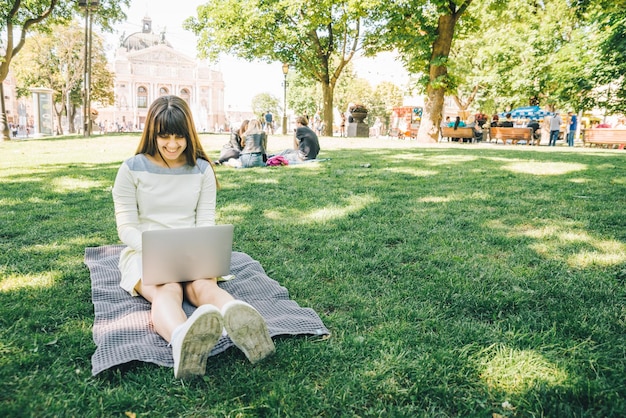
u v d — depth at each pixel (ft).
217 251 8.54
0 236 14.39
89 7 80.23
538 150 51.55
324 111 90.53
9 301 9.41
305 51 86.22
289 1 70.33
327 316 9.21
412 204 19.57
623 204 19.12
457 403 6.37
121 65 342.64
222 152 34.32
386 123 229.25
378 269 11.90
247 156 32.65
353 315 9.17
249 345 7.14
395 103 230.07
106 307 9.01
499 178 27.07
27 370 6.98
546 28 76.38
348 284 10.77
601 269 11.61
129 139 67.46
